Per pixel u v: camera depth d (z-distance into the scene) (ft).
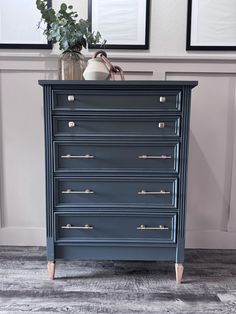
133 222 4.86
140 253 4.92
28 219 6.40
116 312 4.16
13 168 6.29
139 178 4.76
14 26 5.97
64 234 4.90
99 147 4.73
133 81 4.51
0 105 6.14
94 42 5.42
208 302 4.42
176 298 4.52
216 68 5.98
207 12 5.88
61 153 4.74
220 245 6.38
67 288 4.75
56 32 5.18
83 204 4.82
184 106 4.58
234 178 6.25
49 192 4.80
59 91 4.60
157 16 5.94
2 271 5.27
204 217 6.37
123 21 5.95
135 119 4.66
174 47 6.01
